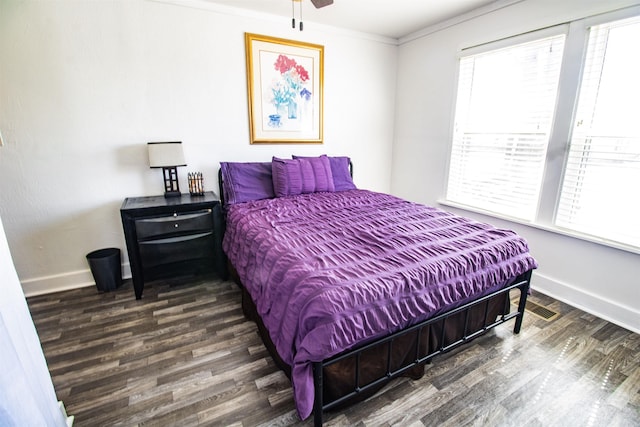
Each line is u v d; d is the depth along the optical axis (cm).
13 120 218
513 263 168
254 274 175
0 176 221
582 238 219
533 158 248
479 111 287
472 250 161
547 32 227
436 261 147
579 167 220
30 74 217
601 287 215
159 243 236
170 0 247
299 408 116
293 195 290
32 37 214
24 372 83
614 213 205
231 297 241
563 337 192
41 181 233
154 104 258
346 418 137
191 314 217
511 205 269
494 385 155
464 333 167
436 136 334
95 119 241
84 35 227
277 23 293
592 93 209
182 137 274
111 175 254
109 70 239
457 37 297
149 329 199
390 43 360
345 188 327
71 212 246
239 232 214
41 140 228
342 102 348
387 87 372
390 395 149
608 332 197
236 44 280
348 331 115
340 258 150
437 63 322
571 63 216
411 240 174
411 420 136
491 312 182
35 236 238
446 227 198
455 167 319
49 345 183
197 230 248
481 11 270
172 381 157
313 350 111
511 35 251
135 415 138
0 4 203
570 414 139
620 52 194
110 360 171
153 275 241
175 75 261
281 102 311
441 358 174
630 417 138
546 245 245
